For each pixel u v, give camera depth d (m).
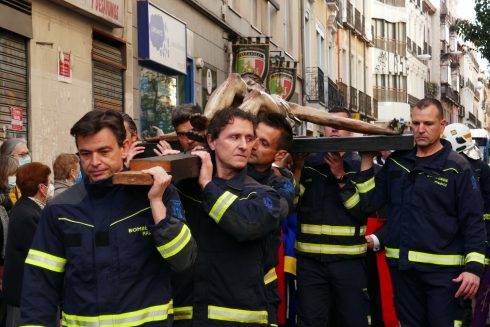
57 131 11.82
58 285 4.04
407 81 61.22
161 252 3.89
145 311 3.95
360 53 47.31
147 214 3.98
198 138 4.70
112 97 13.91
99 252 3.91
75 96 12.37
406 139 5.79
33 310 3.95
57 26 11.84
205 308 4.43
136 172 3.81
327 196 6.59
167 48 16.00
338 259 6.55
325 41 37.19
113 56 13.98
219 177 4.47
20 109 10.94
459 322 5.88
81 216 3.95
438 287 5.87
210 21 19.64
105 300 3.88
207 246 4.45
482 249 5.79
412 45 64.31
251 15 24.42
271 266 4.80
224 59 20.91
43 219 4.00
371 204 6.25
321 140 5.88
